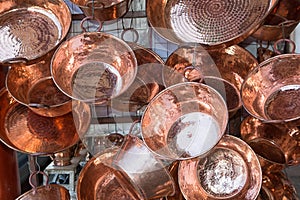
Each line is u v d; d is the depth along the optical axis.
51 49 0.80
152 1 0.89
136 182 0.74
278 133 1.02
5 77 0.96
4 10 0.91
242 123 1.05
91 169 0.92
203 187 0.93
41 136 0.96
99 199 0.93
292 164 1.01
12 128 0.95
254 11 0.89
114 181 0.94
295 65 0.90
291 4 0.89
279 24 0.93
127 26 1.03
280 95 0.90
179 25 0.91
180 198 0.95
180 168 0.93
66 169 1.17
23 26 0.90
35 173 0.93
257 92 0.91
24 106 0.97
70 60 0.83
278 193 1.05
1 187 0.94
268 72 0.91
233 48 1.02
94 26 1.04
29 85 0.93
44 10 0.91
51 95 0.91
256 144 1.01
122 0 0.84
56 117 0.98
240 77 1.02
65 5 0.86
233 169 0.93
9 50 0.88
